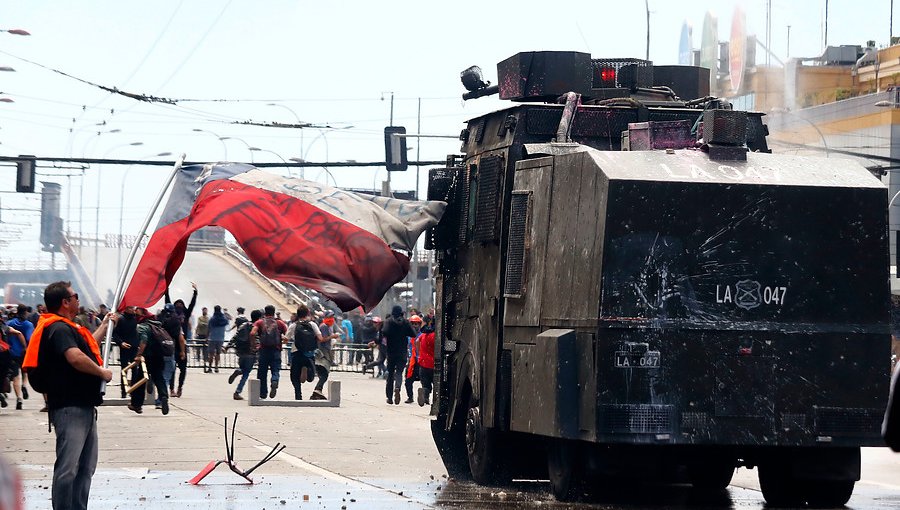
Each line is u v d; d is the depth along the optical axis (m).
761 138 31.56
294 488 30.64
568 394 26.91
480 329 32.66
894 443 9.80
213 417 55.47
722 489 33.31
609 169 26.80
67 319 23.00
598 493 28.95
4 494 6.62
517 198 30.41
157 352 56.66
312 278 35.75
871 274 27.56
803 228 27.27
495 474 32.28
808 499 28.95
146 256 37.41
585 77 35.19
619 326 26.23
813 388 27.08
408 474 35.09
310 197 37.31
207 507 26.64
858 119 152.25
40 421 54.28
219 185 37.75
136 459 37.38
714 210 26.83
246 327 68.62
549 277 28.59
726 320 26.75
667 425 26.30
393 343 68.75
